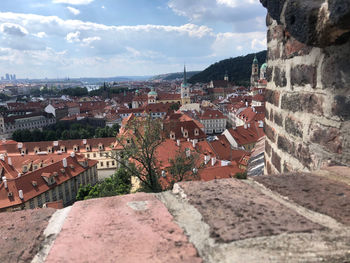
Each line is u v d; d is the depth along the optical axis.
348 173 2.34
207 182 2.45
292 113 3.38
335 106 2.52
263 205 1.91
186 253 1.43
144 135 14.03
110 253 1.46
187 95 106.25
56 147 48.97
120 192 23.42
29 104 124.00
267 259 1.38
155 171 15.07
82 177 38.03
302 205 1.89
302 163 3.13
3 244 1.66
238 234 1.56
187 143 29.42
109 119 89.19
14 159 39.09
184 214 1.85
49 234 1.74
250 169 5.62
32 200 29.61
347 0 1.95
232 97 101.38
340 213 1.75
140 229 1.68
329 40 2.34
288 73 3.46
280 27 3.65
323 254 1.42
